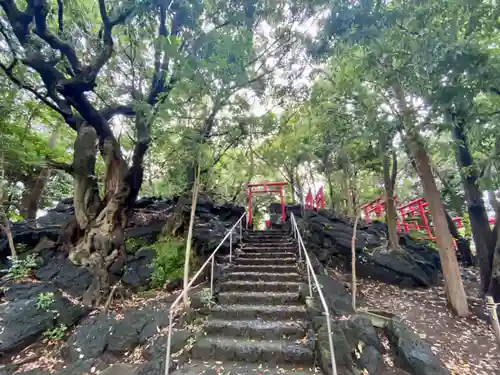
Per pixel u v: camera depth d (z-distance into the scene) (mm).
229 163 12094
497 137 5031
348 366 3754
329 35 4570
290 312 4828
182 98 5203
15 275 6035
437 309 6074
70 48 5188
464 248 11172
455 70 3955
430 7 4125
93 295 5754
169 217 8242
